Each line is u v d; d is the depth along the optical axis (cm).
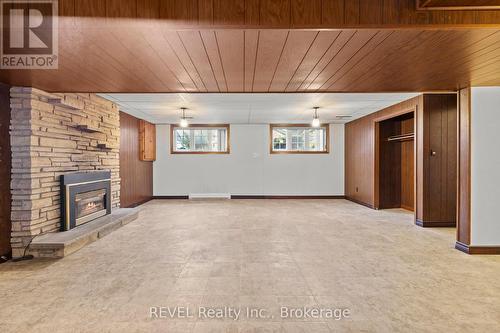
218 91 351
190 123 830
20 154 322
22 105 320
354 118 750
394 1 180
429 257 337
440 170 492
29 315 210
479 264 313
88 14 175
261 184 852
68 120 388
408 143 650
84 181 418
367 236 429
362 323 202
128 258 330
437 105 490
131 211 525
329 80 304
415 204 511
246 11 178
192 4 178
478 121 348
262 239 411
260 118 738
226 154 848
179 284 262
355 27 182
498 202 348
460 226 362
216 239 411
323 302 231
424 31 188
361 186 738
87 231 380
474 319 206
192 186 848
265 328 196
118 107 543
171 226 492
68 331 191
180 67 260
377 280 272
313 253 350
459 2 174
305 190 855
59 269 297
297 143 865
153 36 193
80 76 285
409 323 202
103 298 236
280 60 244
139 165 736
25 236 326
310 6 180
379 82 319
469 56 236
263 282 267
